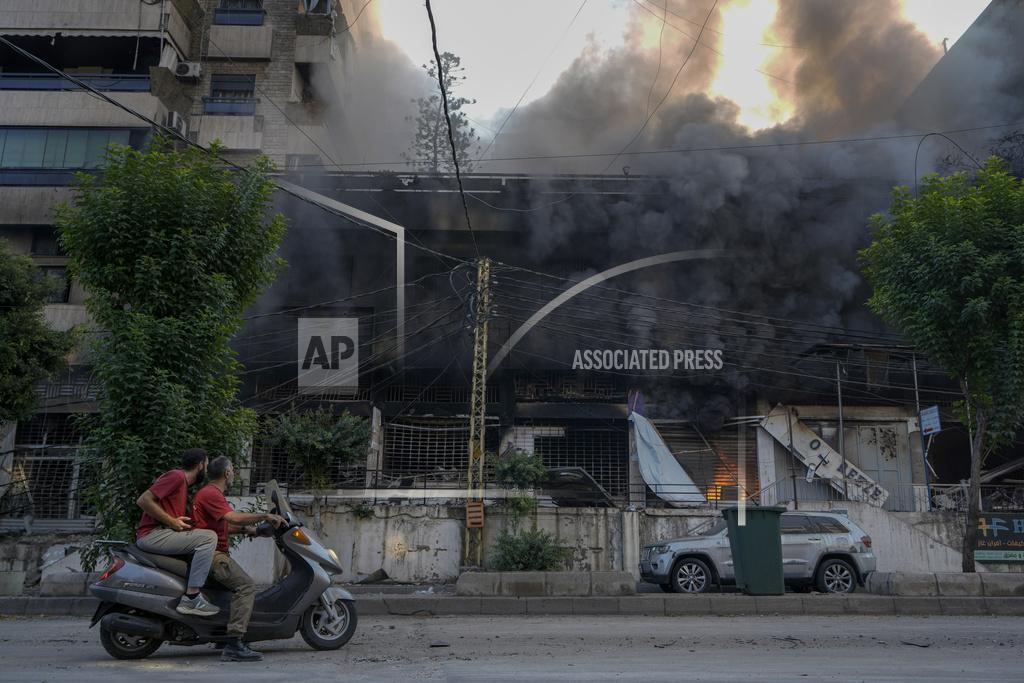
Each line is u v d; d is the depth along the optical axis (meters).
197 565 5.79
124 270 9.76
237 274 10.36
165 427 9.34
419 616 10.51
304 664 5.70
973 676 5.43
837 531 13.48
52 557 16.56
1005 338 12.29
